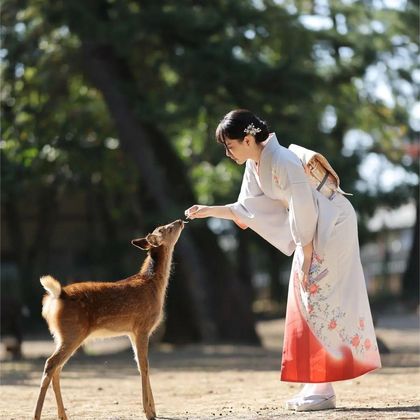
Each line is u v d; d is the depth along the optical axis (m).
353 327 11.71
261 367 23.33
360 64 35.81
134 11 30.80
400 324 47.38
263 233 12.21
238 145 11.73
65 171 37.09
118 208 47.97
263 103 31.22
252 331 34.81
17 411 13.44
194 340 34.56
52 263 54.53
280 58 33.75
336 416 11.31
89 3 30.39
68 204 55.69
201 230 34.78
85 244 55.84
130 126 33.22
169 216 32.56
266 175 11.75
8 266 27.86
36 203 51.62
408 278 62.97
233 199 40.50
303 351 11.80
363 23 36.72
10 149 33.28
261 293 75.31
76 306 11.49
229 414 12.22
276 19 33.12
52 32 33.97
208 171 50.62
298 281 11.89
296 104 32.41
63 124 34.47
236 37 30.72
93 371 22.09
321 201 11.71
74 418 12.44
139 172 34.44
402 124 44.19
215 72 29.78
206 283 34.19
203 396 15.52
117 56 33.34
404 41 40.72
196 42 31.11
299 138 33.12
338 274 11.71
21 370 22.25
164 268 12.40
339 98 36.91
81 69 34.19
